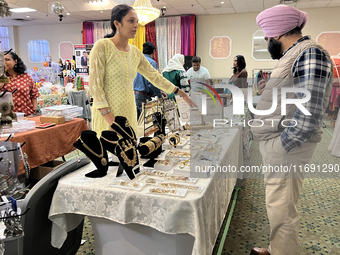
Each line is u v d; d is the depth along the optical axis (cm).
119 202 123
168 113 208
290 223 131
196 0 696
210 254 130
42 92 483
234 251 182
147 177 136
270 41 133
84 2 772
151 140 158
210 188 127
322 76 106
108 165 149
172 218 114
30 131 243
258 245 188
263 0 687
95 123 193
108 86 186
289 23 122
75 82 563
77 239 167
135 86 314
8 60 289
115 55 181
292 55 115
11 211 111
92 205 127
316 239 195
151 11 466
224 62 867
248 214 227
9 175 138
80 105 496
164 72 356
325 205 243
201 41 876
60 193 131
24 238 124
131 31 180
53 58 1078
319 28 753
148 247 131
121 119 139
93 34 978
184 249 125
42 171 247
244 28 832
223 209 166
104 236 139
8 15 124
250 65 845
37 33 1080
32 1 775
